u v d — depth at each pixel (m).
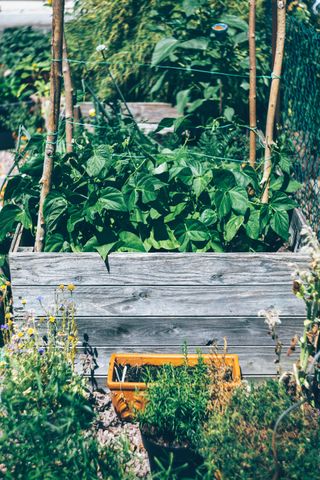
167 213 3.83
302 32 4.37
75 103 5.04
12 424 2.92
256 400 3.09
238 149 4.77
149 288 3.58
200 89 5.71
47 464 2.85
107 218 3.80
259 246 3.88
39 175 3.99
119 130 4.68
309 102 4.18
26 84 7.22
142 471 3.38
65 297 3.62
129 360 3.68
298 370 3.38
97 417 3.65
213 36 5.71
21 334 3.45
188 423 3.23
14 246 3.74
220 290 3.58
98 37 6.50
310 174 4.19
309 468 2.77
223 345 3.73
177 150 4.12
